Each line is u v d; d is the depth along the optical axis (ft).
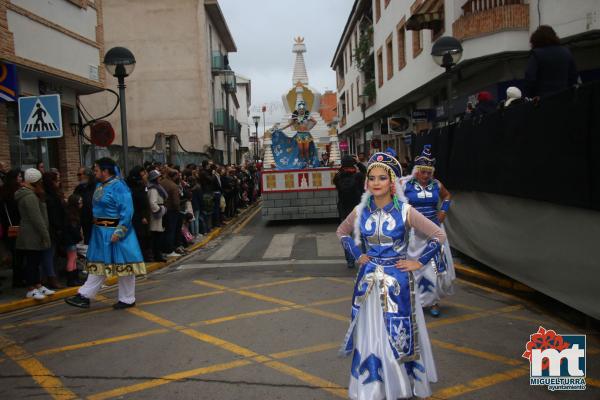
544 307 20.66
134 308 22.59
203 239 42.29
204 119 89.25
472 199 26.81
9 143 34.37
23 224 23.59
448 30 48.83
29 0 34.32
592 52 40.16
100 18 44.14
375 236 11.50
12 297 24.38
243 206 72.38
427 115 61.57
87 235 28.86
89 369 15.56
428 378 11.48
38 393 13.97
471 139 26.32
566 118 17.01
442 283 19.66
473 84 50.80
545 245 19.31
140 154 50.52
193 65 89.20
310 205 50.52
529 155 19.74
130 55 32.37
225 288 25.70
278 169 51.11
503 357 15.46
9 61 32.07
